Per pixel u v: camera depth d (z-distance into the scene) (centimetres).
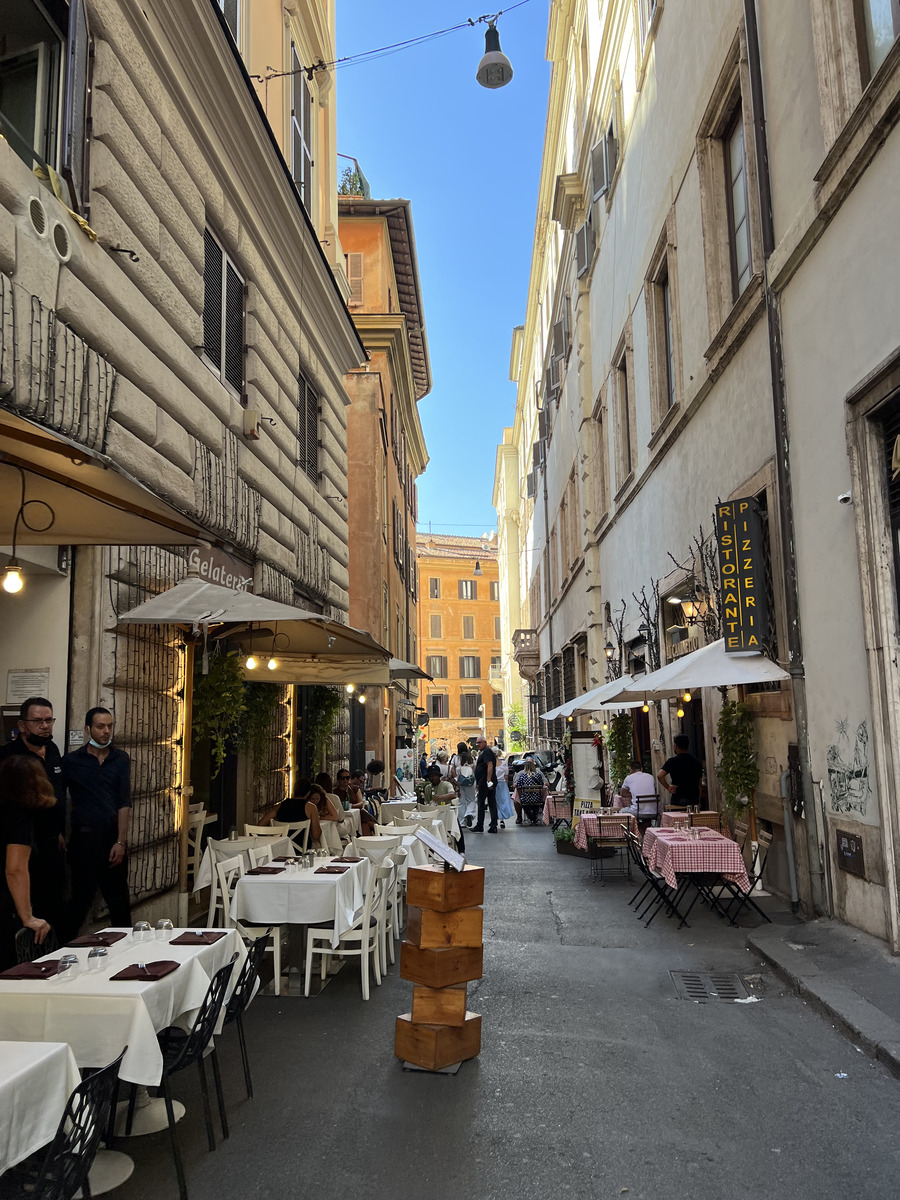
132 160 694
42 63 577
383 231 2398
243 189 1005
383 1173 385
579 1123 430
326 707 1502
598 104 2044
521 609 5716
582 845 1232
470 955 526
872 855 684
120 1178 382
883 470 688
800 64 811
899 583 671
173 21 770
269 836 887
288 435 1204
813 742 805
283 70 1267
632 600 1748
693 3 1185
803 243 785
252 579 1044
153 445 733
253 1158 402
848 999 574
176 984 425
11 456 489
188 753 830
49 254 554
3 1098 291
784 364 860
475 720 6894
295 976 722
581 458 2305
